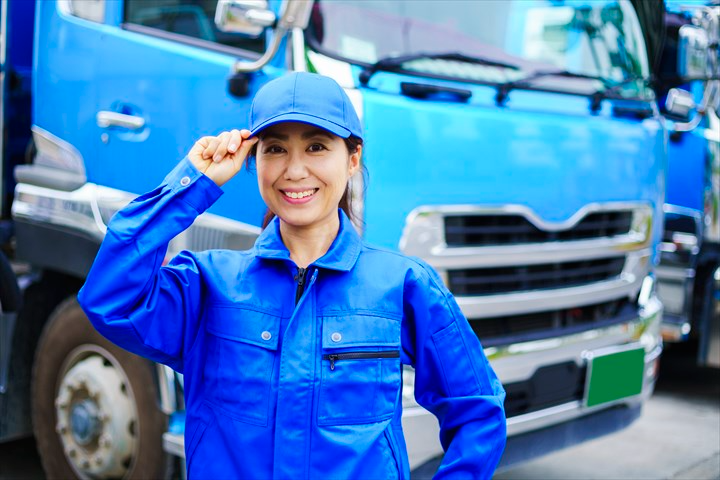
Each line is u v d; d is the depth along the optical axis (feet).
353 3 9.60
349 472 4.98
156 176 10.06
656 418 16.34
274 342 5.14
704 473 13.30
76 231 10.87
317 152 5.26
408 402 8.89
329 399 5.05
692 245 16.39
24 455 14.16
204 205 5.20
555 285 10.73
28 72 13.46
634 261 11.93
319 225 5.47
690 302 16.43
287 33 9.16
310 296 5.20
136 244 4.99
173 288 5.27
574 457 14.07
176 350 5.39
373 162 8.80
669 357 21.44
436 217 9.28
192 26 10.19
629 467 13.57
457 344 5.51
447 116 9.42
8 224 12.54
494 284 10.03
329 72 9.09
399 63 9.64
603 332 11.29
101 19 11.03
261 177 5.33
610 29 12.29
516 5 10.94
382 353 5.18
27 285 11.64
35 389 11.66
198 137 9.67
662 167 12.49
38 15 11.86
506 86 10.39
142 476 10.13
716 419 16.31
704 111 16.53
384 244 8.85
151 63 10.27
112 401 10.48
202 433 5.29
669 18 16.61
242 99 9.26
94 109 10.85
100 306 4.95
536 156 10.23
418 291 5.43
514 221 10.05
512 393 10.07
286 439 4.99
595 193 11.01
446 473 5.35
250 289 5.29
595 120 11.25
